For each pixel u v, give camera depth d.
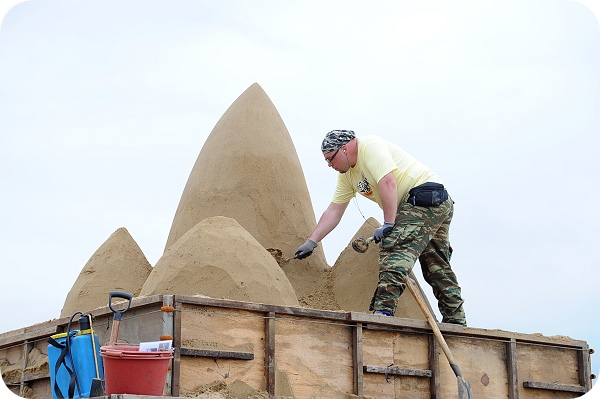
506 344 7.54
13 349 7.35
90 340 5.95
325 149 7.72
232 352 6.11
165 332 5.88
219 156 8.78
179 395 5.88
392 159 7.56
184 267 6.95
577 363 7.97
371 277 8.17
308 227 8.80
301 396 6.36
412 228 7.44
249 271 7.00
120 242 8.38
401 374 6.89
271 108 9.12
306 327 6.51
